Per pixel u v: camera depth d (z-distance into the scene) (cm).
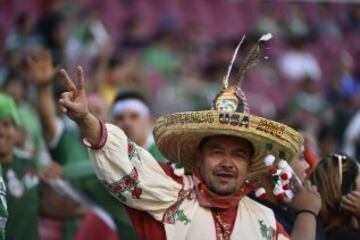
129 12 4288
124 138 1262
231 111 1274
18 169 1888
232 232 1291
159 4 4394
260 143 1305
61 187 1988
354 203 1477
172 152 1338
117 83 3095
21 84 2592
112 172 1252
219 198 1295
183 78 3931
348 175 1510
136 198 1270
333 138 3256
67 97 1219
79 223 2159
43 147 2195
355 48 4703
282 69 4344
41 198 1964
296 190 1421
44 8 4075
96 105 2084
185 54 4131
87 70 3428
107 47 3594
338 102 3966
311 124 3588
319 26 4650
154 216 1280
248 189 1345
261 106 4131
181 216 1283
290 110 3981
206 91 3847
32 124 2247
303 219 1402
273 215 1343
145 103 2002
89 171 2023
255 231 1305
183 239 1273
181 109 3731
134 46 4025
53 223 2158
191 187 1305
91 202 2023
